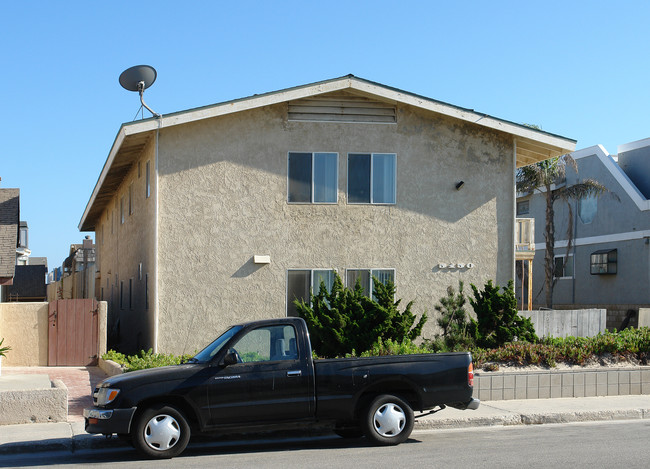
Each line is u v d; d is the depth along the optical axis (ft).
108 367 56.80
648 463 28.27
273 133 61.93
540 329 66.33
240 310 60.49
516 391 45.44
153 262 60.18
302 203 62.08
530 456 29.76
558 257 117.80
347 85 61.62
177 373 31.17
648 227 98.32
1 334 63.21
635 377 47.85
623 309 95.66
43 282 168.14
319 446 33.60
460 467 27.63
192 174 60.39
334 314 47.09
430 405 33.45
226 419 31.35
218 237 60.54
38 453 32.60
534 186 106.63
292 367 32.24
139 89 58.85
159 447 30.55
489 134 65.21
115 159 71.10
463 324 51.49
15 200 82.84
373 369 32.99
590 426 38.63
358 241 62.75
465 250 64.28
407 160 63.87
